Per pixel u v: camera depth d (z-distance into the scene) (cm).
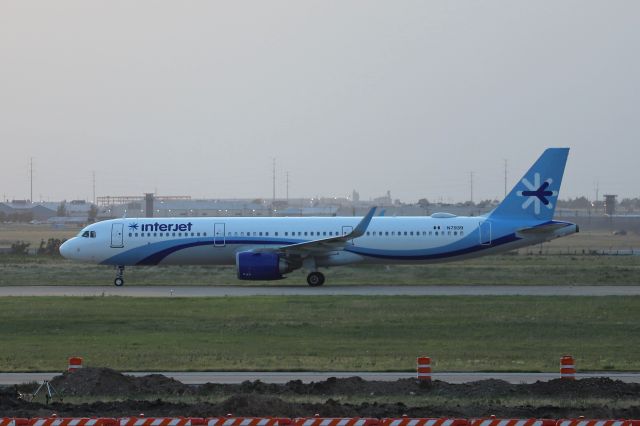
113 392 9269
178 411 8212
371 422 6831
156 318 15462
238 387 9400
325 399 8888
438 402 8762
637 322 14888
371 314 15875
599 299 17938
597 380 9450
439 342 13038
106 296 18912
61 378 9612
